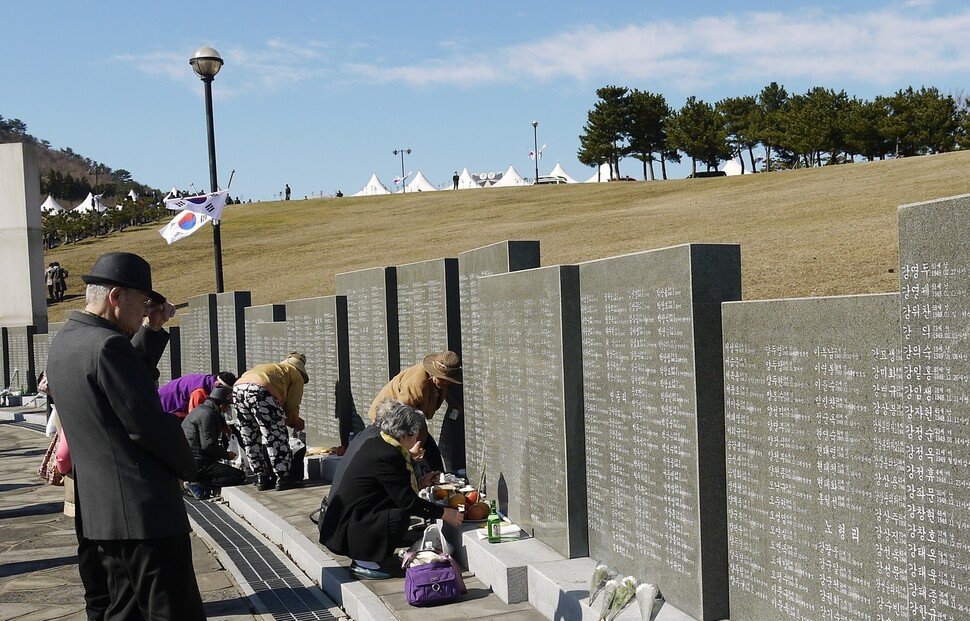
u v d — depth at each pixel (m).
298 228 55.19
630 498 5.83
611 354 6.03
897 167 38.06
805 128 74.75
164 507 4.30
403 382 9.18
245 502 9.63
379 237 43.97
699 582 5.07
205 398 11.34
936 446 3.44
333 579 6.60
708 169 91.00
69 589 6.89
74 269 47.88
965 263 3.27
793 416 4.48
